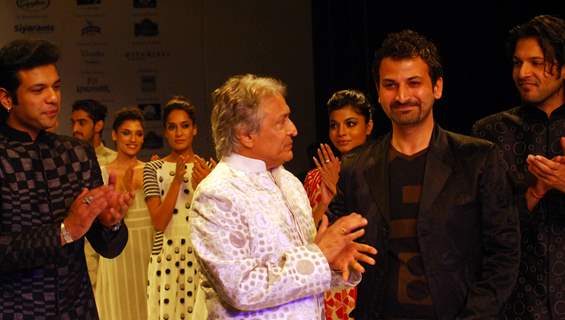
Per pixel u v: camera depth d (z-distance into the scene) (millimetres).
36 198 3023
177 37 8289
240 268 2525
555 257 3299
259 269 2543
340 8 7383
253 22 8266
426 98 3004
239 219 2576
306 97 8227
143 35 8258
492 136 3494
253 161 2711
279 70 8258
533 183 3277
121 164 5773
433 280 2934
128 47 8258
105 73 8242
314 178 4297
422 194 2982
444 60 6203
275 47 8258
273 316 2602
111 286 5484
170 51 8273
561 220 3301
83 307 3102
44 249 2885
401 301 2973
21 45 2975
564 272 3293
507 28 5695
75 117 6340
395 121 3041
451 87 6164
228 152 2727
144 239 5488
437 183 2982
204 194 2613
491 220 2971
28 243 2883
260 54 8266
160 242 5191
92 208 2896
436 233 2949
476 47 5977
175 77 8281
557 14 5246
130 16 8258
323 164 3441
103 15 8234
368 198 3064
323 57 7891
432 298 2932
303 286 2547
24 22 8180
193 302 5102
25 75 2959
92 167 3201
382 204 3033
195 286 5105
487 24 5879
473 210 2979
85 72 8227
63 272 3021
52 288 2998
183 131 5289
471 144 3037
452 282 2947
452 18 6145
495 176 2980
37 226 3004
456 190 2975
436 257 2943
